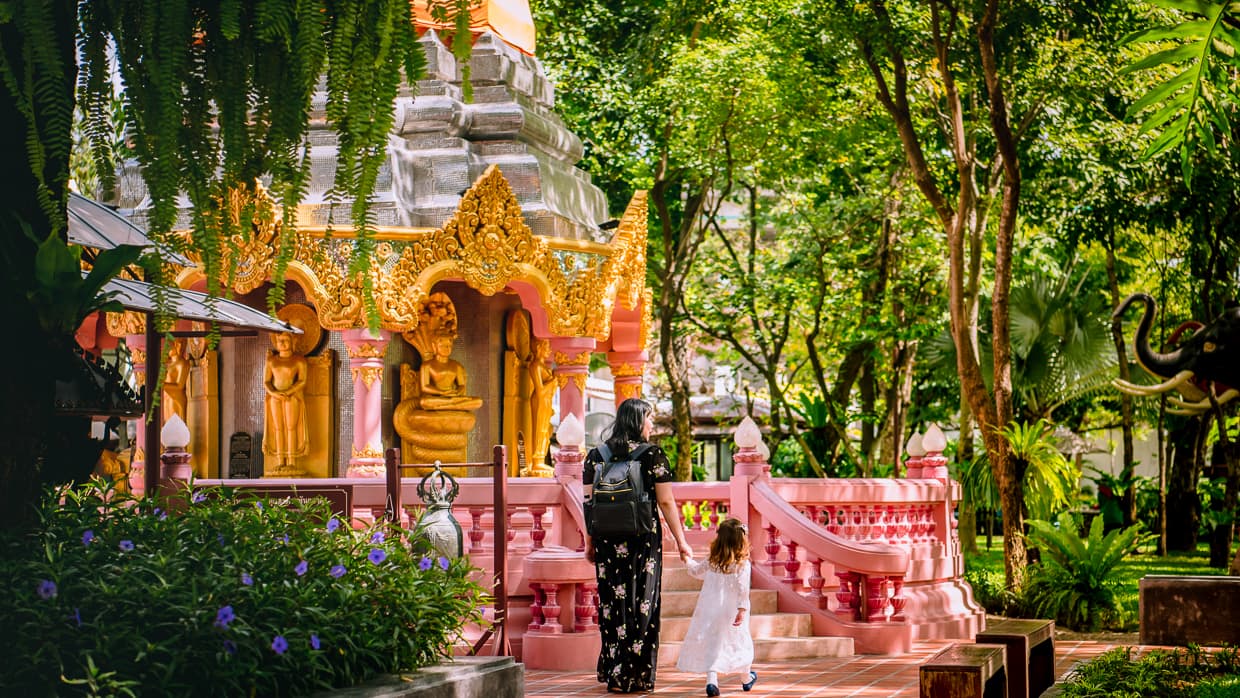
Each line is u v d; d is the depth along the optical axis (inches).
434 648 289.3
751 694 390.3
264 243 521.7
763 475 509.4
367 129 241.9
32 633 221.8
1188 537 1224.2
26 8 220.8
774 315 1049.5
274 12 230.8
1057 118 751.7
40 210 250.8
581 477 477.4
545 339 616.1
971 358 655.8
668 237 930.1
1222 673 372.5
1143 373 1113.4
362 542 296.4
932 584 561.9
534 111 630.5
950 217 662.5
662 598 477.4
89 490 281.4
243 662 229.8
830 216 1021.8
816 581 490.0
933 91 747.4
